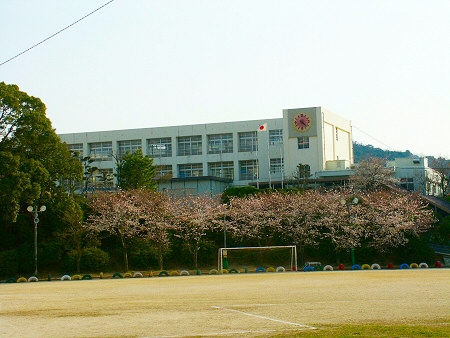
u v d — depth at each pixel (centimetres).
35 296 2673
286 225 6681
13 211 5188
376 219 6375
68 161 5872
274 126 10494
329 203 6656
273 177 10312
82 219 6188
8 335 1309
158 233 6269
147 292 2781
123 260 6334
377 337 1130
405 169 10050
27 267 5838
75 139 11150
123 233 6219
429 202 7781
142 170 7644
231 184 10488
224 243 6494
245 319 1502
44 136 5578
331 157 10531
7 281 5100
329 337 1143
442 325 1302
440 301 1930
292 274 4675
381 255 6475
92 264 5956
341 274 4388
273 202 6781
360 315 1549
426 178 9862
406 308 1711
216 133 10694
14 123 5522
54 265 6075
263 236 6706
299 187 9138
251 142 10631
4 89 5441
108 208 6228
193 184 9500
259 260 6544
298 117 10012
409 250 6412
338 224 6438
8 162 5125
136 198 6488
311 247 6662
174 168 10806
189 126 10819
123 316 1641
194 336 1219
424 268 5478
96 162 10944
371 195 6962
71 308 1955
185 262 6450
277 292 2547
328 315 1566
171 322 1470
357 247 6531
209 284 3416
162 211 6406
